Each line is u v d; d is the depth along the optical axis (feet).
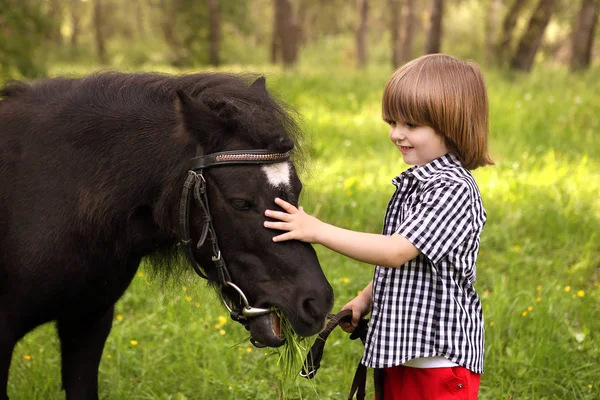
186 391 11.69
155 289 13.75
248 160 7.25
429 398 7.57
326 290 7.26
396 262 7.12
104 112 8.39
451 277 7.38
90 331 9.43
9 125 8.64
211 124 7.36
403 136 7.67
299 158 8.16
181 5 86.17
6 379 8.68
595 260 16.48
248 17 100.53
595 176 21.91
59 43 108.78
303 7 142.00
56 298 8.55
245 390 11.36
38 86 9.01
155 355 12.62
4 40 40.93
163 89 8.48
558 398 11.03
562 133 27.25
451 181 7.29
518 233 17.99
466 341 7.43
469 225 7.30
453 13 109.29
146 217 8.32
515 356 12.01
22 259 8.29
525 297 14.19
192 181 7.47
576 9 79.41
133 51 112.37
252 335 7.61
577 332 12.87
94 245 8.33
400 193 7.77
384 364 7.48
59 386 11.69
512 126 27.86
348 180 20.86
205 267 7.91
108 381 11.83
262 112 7.53
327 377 11.82
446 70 7.48
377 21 166.30
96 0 114.62
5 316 8.53
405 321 7.46
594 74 47.60
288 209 7.23
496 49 58.54
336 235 7.18
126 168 8.13
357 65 88.22
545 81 42.29
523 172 22.17
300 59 114.42
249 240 7.32
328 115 32.14
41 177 8.32
